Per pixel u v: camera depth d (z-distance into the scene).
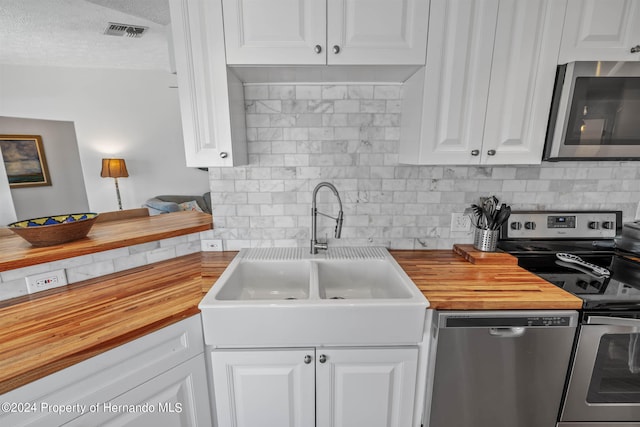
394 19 1.11
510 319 1.03
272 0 1.08
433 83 1.17
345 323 1.03
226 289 1.20
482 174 1.56
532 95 1.18
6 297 1.07
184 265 1.41
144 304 1.03
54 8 2.21
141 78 4.40
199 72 1.14
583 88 1.15
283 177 1.55
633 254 1.46
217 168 1.53
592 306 1.02
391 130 1.50
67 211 4.70
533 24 1.12
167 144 4.74
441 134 1.22
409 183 1.56
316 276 1.27
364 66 1.17
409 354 1.08
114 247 1.28
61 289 1.16
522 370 1.08
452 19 1.11
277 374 1.08
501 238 1.57
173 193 4.93
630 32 1.12
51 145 4.46
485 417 1.13
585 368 1.07
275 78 1.37
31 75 3.81
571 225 1.57
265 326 1.02
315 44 1.12
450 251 1.61
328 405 1.13
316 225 1.57
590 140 1.20
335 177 1.55
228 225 1.60
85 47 3.16
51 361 0.75
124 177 4.38
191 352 1.02
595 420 1.12
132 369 0.89
